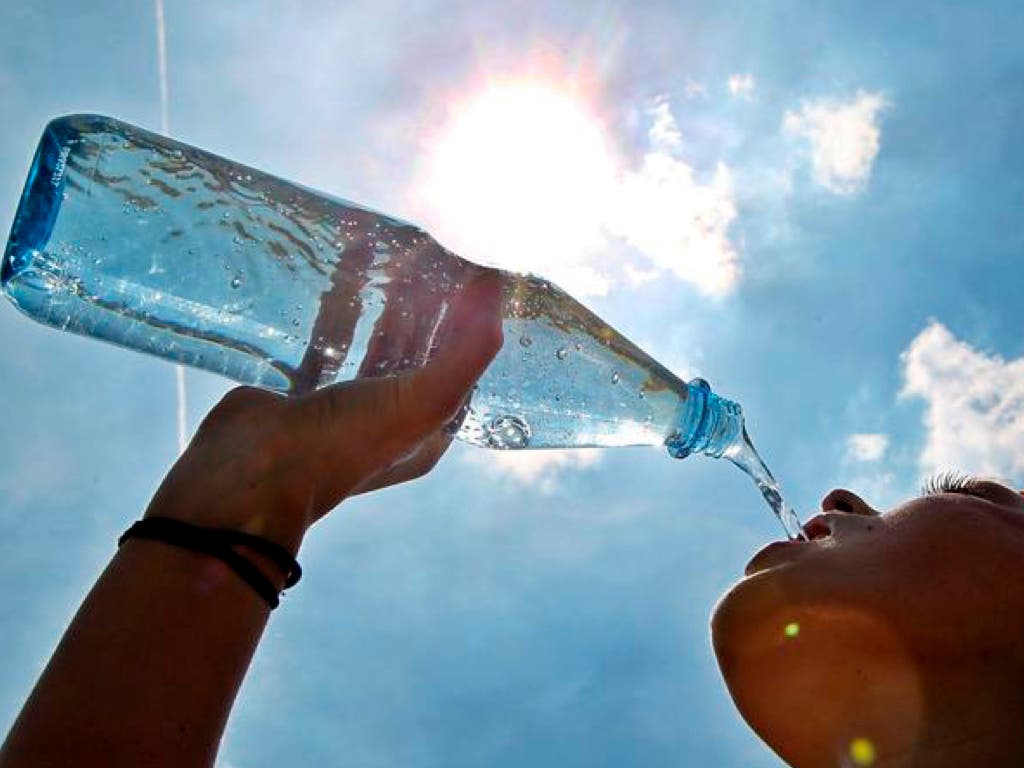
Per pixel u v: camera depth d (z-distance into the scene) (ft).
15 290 1.23
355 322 1.31
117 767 0.74
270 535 0.88
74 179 1.25
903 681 1.03
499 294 1.07
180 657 0.80
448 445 1.32
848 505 1.32
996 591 1.05
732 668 1.15
